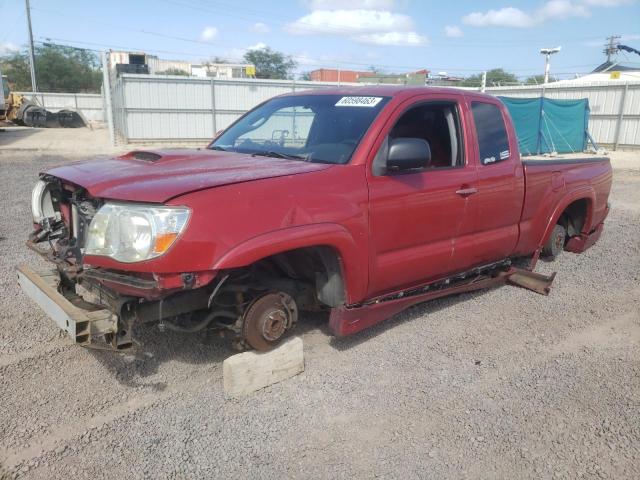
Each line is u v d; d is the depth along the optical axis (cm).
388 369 395
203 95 2708
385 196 384
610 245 760
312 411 341
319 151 400
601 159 678
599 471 293
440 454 304
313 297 411
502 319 492
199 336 433
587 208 652
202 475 283
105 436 311
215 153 417
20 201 956
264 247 318
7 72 6962
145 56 3641
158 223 294
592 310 518
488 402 355
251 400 351
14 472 280
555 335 462
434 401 355
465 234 462
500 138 496
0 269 571
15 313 466
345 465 294
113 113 3128
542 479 287
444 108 462
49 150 2148
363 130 395
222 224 306
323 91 473
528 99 2211
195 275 303
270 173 345
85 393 353
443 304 525
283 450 304
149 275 303
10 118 3703
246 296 363
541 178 538
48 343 416
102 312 314
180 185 311
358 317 393
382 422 332
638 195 1259
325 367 395
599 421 337
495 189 477
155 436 312
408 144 376
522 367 404
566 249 703
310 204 343
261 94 2819
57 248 374
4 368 378
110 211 306
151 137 2656
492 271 544
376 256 390
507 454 305
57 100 4656
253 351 371
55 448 299
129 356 400
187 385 366
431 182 419
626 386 379
